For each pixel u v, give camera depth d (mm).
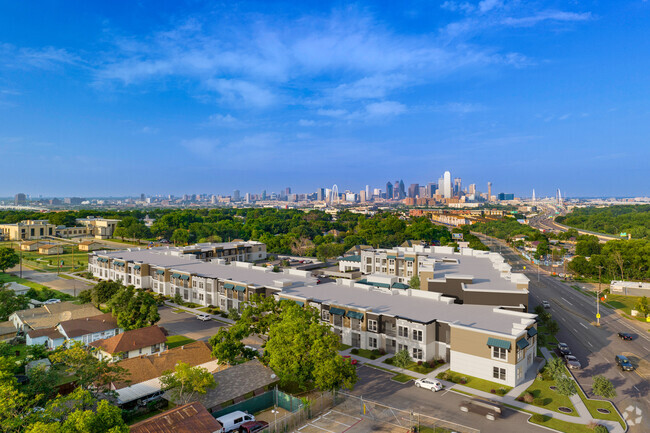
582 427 43219
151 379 49875
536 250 191000
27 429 28203
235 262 110938
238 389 47750
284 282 84500
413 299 75062
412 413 45812
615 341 73688
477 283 81000
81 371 43844
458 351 57844
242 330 56531
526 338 56281
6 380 34750
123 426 31484
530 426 43344
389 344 65312
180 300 98500
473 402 48250
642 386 54625
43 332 67750
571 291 118625
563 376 48969
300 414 44469
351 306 70000
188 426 37406
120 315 70312
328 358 46719
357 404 48406
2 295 79750
